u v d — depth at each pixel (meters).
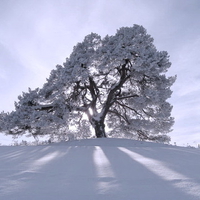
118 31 21.11
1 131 17.61
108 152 6.36
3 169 3.42
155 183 2.41
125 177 2.78
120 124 23.70
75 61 19.12
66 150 7.07
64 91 20.06
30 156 5.45
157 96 18.48
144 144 14.55
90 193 2.07
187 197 1.89
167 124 22.39
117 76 22.53
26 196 1.98
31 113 17.16
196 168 3.43
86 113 20.23
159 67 18.50
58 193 2.07
